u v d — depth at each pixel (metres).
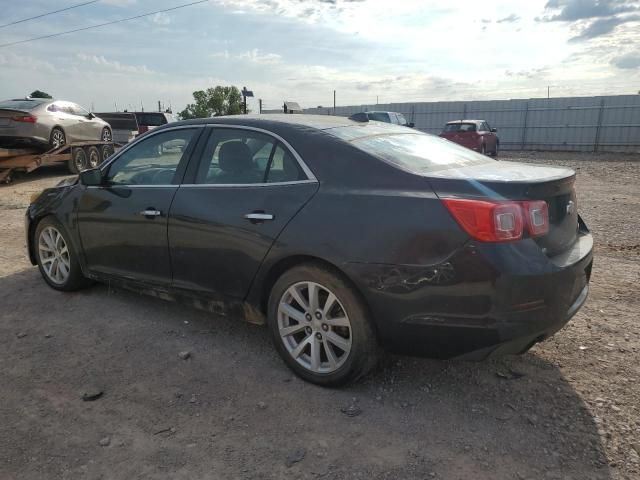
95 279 4.64
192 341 3.96
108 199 4.33
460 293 2.78
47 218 4.94
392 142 3.52
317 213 3.15
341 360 3.18
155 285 4.11
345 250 3.01
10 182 13.38
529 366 3.54
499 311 2.74
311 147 3.35
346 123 3.80
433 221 2.81
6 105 13.73
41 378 3.44
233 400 3.16
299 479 2.50
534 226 2.84
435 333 2.89
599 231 7.61
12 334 4.11
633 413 2.98
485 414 3.00
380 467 2.57
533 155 26.27
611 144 28.16
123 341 3.97
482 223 2.72
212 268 3.67
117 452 2.70
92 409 3.09
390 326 2.98
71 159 15.06
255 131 3.65
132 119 22.38
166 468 2.58
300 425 2.91
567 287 2.90
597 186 13.23
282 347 3.42
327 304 3.19
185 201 3.80
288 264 3.34
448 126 22.17
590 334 4.00
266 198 3.40
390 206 2.95
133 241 4.16
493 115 31.41
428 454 2.66
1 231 7.79
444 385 3.32
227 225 3.52
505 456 2.64
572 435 2.80
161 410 3.07
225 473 2.54
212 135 3.88
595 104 28.12
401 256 2.87
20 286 5.19
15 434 2.85
